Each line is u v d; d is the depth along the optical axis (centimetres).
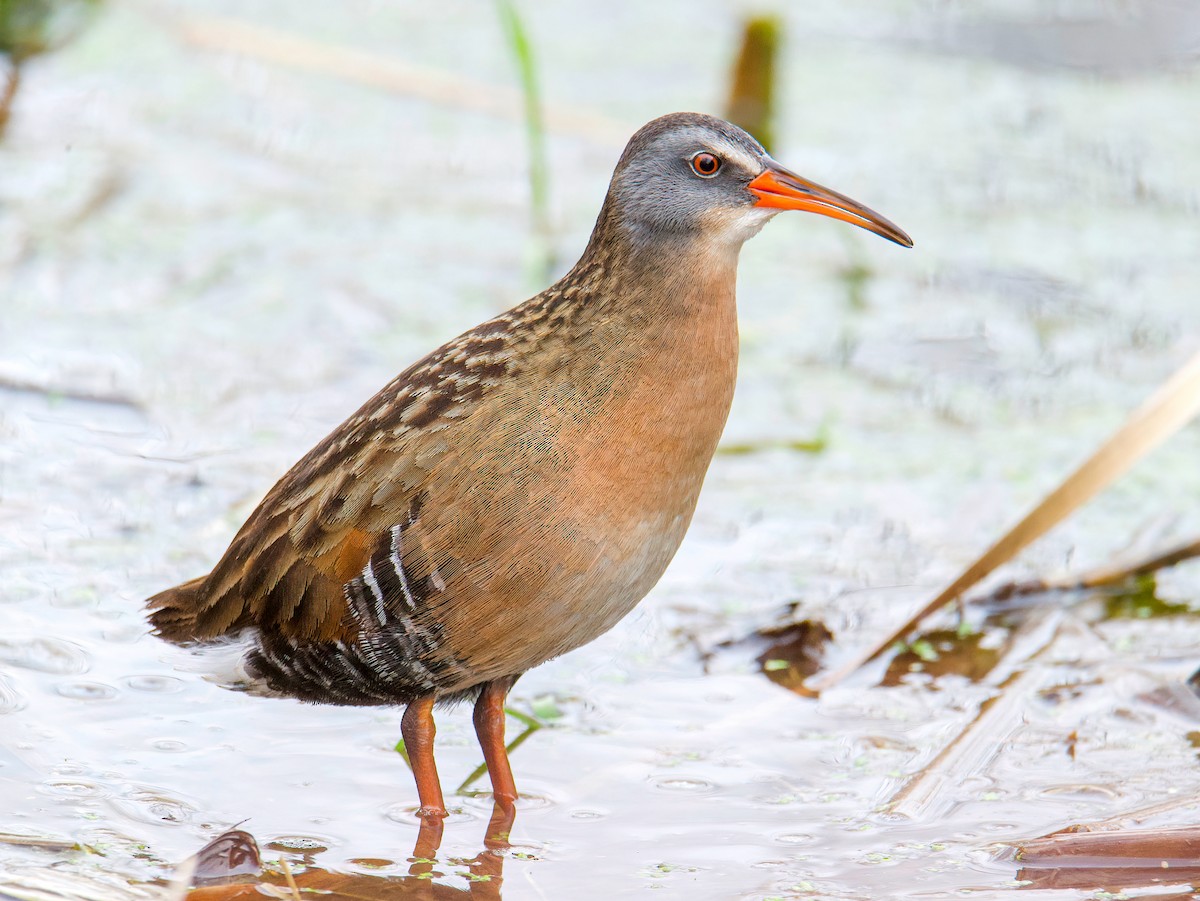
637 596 838
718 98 1664
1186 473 1226
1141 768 884
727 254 840
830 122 1803
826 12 2094
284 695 882
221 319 1367
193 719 905
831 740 915
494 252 1505
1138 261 1556
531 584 801
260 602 844
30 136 1634
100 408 1227
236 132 1692
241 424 1220
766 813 844
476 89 1581
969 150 1762
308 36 1867
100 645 960
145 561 1043
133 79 1772
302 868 782
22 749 859
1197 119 1859
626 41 1939
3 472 1134
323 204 1575
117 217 1509
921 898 764
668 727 927
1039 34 2039
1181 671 976
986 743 902
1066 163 1744
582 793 862
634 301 813
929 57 1989
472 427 798
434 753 909
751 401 1312
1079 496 952
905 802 849
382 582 810
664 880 782
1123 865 785
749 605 1047
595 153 1716
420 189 1620
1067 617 1043
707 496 1181
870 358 1384
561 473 793
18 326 1330
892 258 1556
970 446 1255
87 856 773
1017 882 779
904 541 1127
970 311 1465
